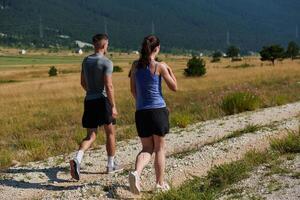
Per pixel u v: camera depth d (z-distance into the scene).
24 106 49.38
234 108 28.83
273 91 43.94
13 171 15.60
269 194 11.34
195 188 12.30
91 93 13.95
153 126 11.61
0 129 31.94
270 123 21.64
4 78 134.50
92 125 14.02
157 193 11.61
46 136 27.23
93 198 12.23
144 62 11.59
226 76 80.94
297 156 14.24
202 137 19.91
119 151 18.03
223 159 15.20
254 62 156.00
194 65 89.38
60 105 48.44
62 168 15.63
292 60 164.12
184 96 49.75
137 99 11.77
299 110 26.50
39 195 13.10
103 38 13.88
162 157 11.91
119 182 13.16
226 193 11.85
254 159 14.33
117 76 110.50
